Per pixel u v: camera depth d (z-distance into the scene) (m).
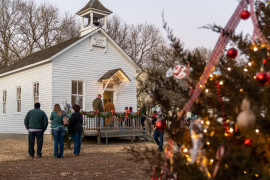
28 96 20.53
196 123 3.48
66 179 7.59
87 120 16.83
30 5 39.84
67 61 18.88
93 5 21.12
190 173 3.54
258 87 3.32
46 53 21.33
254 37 3.86
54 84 18.28
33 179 7.62
